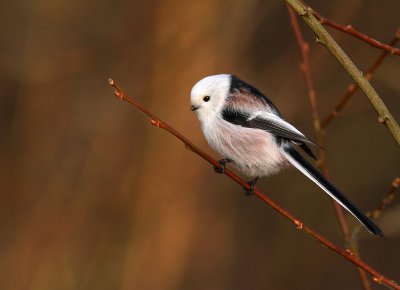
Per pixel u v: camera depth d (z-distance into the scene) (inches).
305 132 512.1
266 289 499.2
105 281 466.3
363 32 518.9
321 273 505.0
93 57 503.8
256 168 289.9
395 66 442.3
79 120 502.6
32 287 460.8
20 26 509.7
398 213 382.6
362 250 515.8
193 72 483.5
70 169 495.2
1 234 482.3
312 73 513.0
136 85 490.0
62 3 510.6
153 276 470.6
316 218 515.5
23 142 507.5
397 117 527.2
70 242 475.8
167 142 482.3
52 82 506.6
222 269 492.4
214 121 291.1
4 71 501.7
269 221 517.3
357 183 528.1
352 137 529.3
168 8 490.0
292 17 302.2
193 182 483.5
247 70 500.1
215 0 487.8
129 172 484.7
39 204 488.1
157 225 477.4
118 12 507.5
